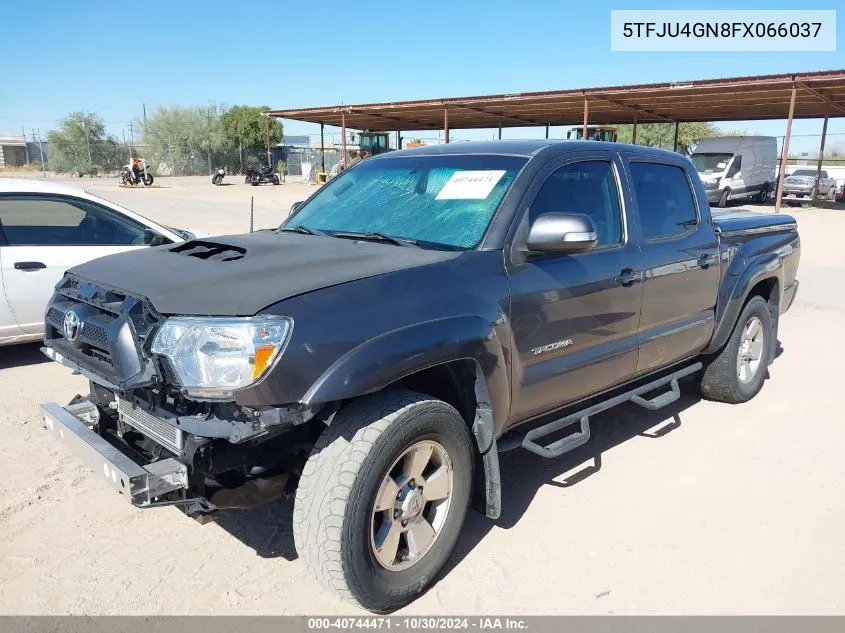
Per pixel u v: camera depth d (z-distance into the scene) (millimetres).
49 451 4496
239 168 62938
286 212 23375
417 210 3709
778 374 6387
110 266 3324
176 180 52938
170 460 2799
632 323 4105
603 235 3988
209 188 41062
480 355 3080
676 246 4441
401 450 2799
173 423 2689
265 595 3057
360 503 2666
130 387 2707
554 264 3545
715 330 5055
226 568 3254
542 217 3258
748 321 5434
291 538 3529
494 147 3920
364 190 4129
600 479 4191
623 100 27156
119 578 3156
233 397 2502
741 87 22734
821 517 3754
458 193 3648
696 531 3607
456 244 3369
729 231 5117
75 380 5977
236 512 3775
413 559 2980
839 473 4293
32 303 6219
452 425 3023
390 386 2969
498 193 3500
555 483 4141
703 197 4922
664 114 34000
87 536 3506
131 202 28031
